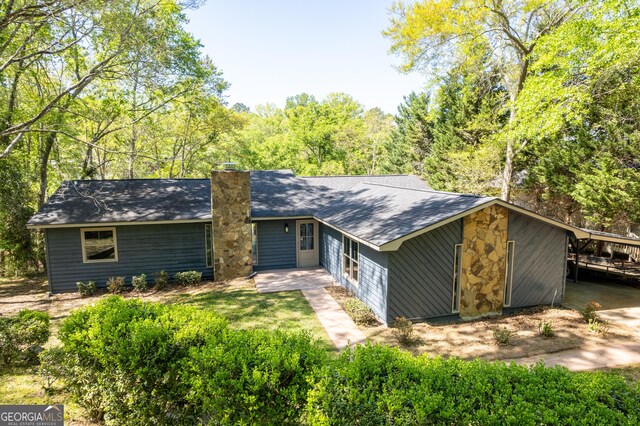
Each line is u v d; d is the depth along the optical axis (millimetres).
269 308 10117
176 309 5191
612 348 7574
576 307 10312
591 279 13578
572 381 3348
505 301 9969
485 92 20000
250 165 32719
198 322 4680
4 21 9617
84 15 10391
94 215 12203
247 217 13414
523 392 3197
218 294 11484
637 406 2969
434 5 15305
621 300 10914
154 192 14273
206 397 3760
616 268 13547
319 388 3398
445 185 25578
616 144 14570
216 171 12812
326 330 8602
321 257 15016
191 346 4168
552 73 12727
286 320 9234
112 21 10828
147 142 24297
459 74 18219
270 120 46094
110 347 4277
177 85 16219
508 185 18047
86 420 4699
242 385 3576
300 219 14875
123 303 5387
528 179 19203
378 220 10508
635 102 13758
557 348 7535
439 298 9211
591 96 12406
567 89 12039
